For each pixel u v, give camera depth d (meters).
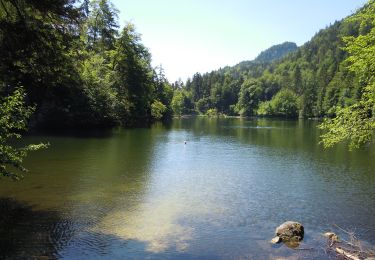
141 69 65.50
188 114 167.12
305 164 26.56
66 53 17.08
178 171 22.91
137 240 11.58
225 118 133.12
